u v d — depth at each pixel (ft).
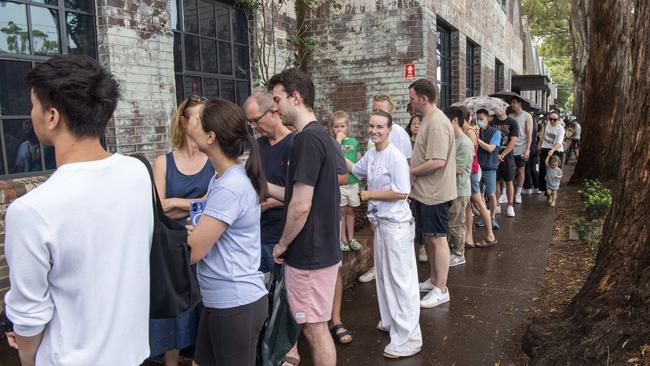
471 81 45.78
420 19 29.25
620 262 11.02
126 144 17.65
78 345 5.10
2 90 14.57
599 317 10.54
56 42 15.97
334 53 31.27
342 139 18.86
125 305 5.49
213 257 7.61
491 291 16.56
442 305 15.42
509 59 65.98
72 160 5.27
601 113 37.55
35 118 5.23
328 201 9.11
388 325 12.87
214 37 23.35
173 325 9.89
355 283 17.56
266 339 9.25
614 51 36.22
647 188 10.94
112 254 5.28
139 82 18.15
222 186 7.45
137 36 18.02
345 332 13.05
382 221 12.13
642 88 11.50
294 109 9.45
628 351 9.73
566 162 61.87
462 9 38.34
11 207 4.75
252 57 25.67
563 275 17.99
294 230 8.93
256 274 7.93
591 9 36.91
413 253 12.35
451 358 12.09
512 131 28.22
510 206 28.45
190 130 7.84
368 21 30.37
